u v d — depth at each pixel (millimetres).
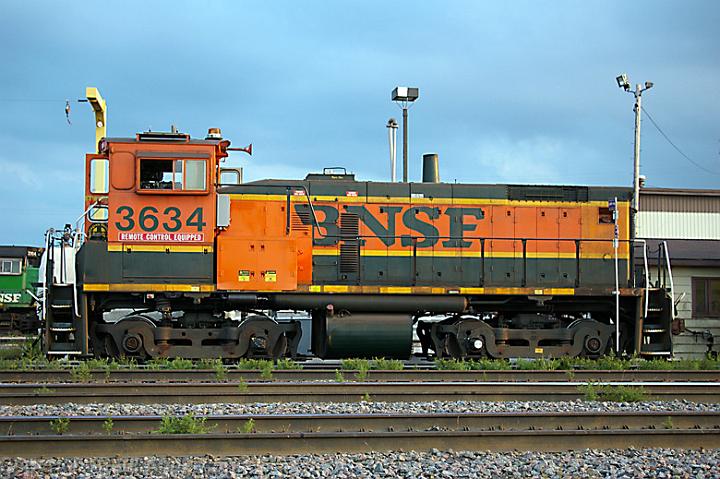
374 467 6988
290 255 14906
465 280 16031
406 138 23953
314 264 15602
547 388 11531
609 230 16531
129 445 7355
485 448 7734
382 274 15828
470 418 8695
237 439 7469
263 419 8406
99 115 21594
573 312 16609
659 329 16047
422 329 16953
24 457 7180
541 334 15711
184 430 7867
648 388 11719
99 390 10711
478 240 16156
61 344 14453
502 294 15672
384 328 15312
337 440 7574
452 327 15672
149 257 14492
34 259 31469
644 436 7922
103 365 13547
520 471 6984
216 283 14664
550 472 6934
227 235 14930
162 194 14523
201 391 10688
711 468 7121
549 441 7816
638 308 15984
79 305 14570
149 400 10234
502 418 8711
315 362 15648
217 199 14711
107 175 14664
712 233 28328
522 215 16344
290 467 6922
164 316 14773
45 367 13352
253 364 13750
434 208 16125
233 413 9352
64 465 6910
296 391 10781
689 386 11781
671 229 28172
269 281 14789
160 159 14445
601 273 16391
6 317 30219
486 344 15602
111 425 8039
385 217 15961
